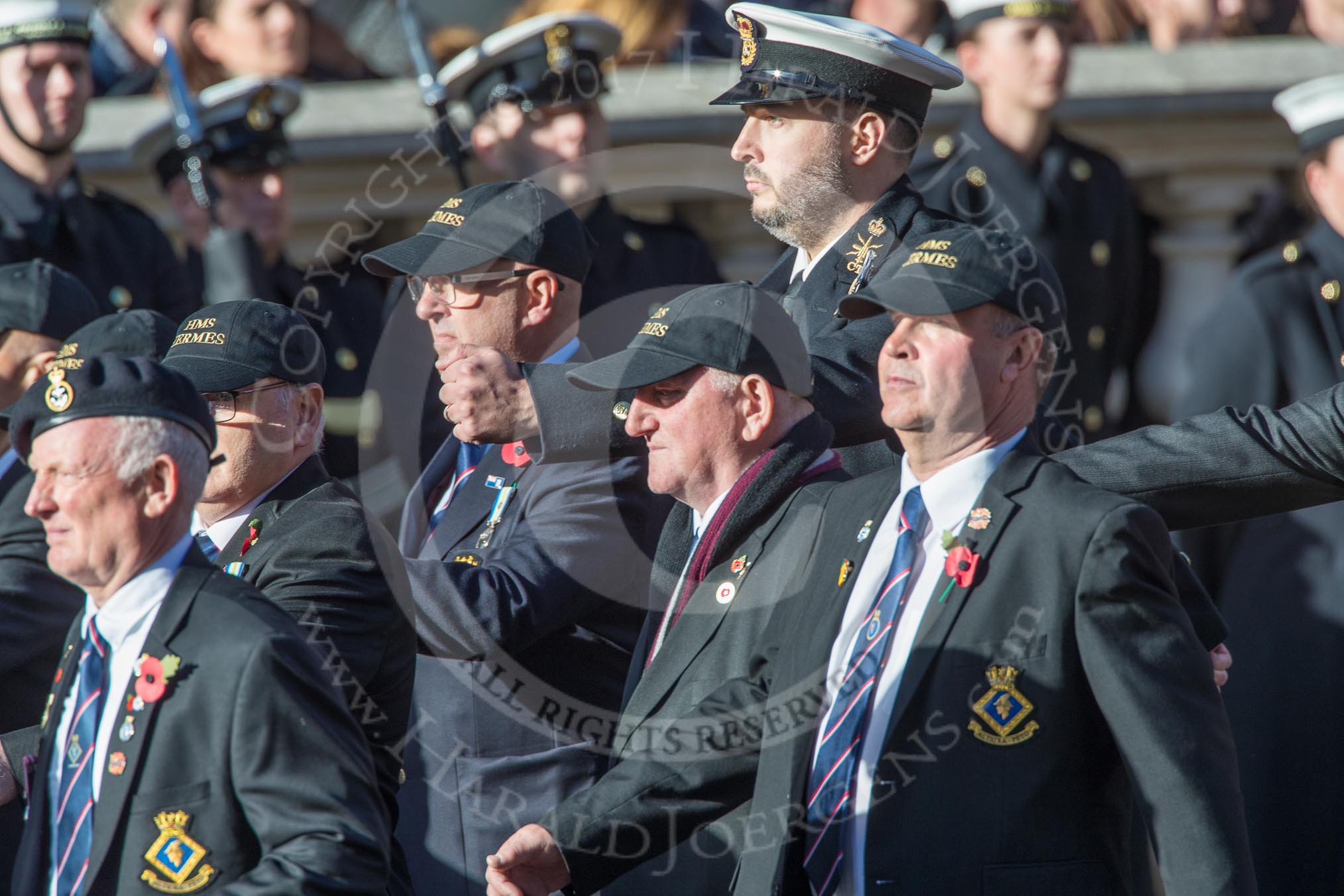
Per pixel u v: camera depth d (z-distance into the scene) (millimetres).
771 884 10523
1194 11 24328
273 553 11453
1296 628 16156
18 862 10273
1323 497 11930
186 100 19984
